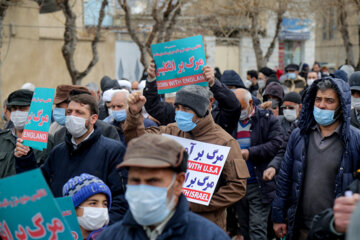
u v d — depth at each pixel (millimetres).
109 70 23234
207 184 5266
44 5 18453
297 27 34781
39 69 19469
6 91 17781
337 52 43906
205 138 5438
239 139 7516
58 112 6730
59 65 20578
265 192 7324
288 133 6859
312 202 5090
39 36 19344
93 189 4469
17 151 5555
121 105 7148
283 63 37688
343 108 4949
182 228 3146
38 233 3336
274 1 24188
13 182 3320
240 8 23391
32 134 5523
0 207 3402
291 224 5234
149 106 6355
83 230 4539
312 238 3441
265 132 7422
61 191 5332
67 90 6730
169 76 6043
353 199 2986
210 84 5820
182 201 3221
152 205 3092
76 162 5312
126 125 5277
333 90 5031
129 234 3260
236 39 32250
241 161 5379
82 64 21703
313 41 38375
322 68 20078
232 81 9359
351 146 4984
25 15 18516
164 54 6031
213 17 25094
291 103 8531
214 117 6680
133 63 25375
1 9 14609
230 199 5258
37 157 6559
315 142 5219
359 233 2203
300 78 15508
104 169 5258
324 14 24781
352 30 36438
